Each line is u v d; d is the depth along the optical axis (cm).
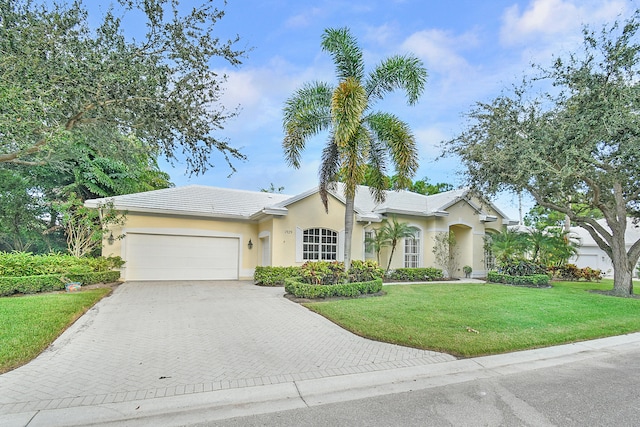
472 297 1188
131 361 553
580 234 2838
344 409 414
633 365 588
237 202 1953
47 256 1296
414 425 376
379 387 482
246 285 1524
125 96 766
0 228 2002
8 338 617
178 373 507
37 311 813
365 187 2333
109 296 1155
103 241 1588
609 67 1112
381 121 1337
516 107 1320
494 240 1902
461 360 585
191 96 841
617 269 1428
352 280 1284
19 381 470
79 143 1091
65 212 1584
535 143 1191
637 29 1070
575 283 1855
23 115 661
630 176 1228
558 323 838
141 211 1641
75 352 592
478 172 1475
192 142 885
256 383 479
